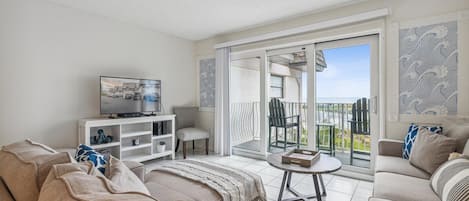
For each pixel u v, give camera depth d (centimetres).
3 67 264
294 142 369
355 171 305
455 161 150
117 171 115
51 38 297
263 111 391
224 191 165
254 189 191
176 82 448
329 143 336
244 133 422
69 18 312
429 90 255
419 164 195
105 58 348
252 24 379
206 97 468
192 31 418
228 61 421
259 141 401
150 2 296
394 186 162
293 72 364
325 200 237
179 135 407
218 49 431
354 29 297
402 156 235
